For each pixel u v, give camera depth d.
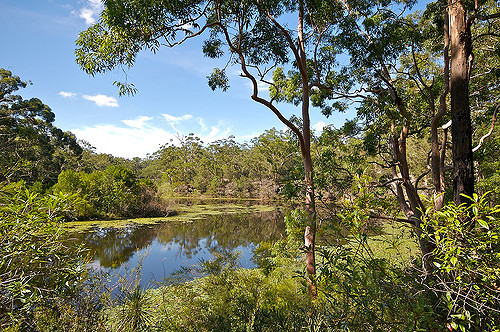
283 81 8.16
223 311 2.75
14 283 1.80
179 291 3.55
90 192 18.59
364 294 1.72
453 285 1.50
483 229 1.50
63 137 34.31
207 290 3.13
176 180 50.81
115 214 19.95
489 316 1.47
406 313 1.66
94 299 2.80
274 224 19.92
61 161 33.03
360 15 6.21
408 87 7.59
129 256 10.70
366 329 1.73
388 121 5.59
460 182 3.39
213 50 6.49
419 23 6.31
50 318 2.29
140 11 3.32
